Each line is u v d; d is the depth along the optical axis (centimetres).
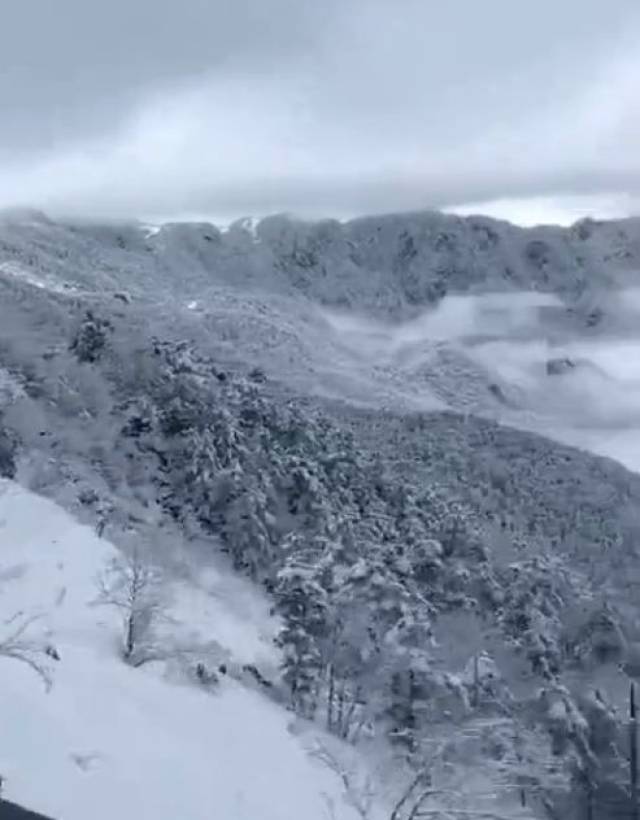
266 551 5156
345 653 3912
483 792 3188
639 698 5038
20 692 2616
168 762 2595
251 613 4556
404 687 3750
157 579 3844
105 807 2253
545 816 3497
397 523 5934
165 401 5962
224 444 5650
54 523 4297
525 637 4744
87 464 5484
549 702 4081
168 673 3284
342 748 3266
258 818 2536
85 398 6006
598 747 4400
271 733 3155
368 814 2839
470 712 3738
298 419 6744
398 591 4069
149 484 5447
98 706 2766
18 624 3189
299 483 5547
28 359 6431
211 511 5312
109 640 3316
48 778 2262
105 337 6612
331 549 4306
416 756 3269
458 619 4634
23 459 5231
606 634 5362
